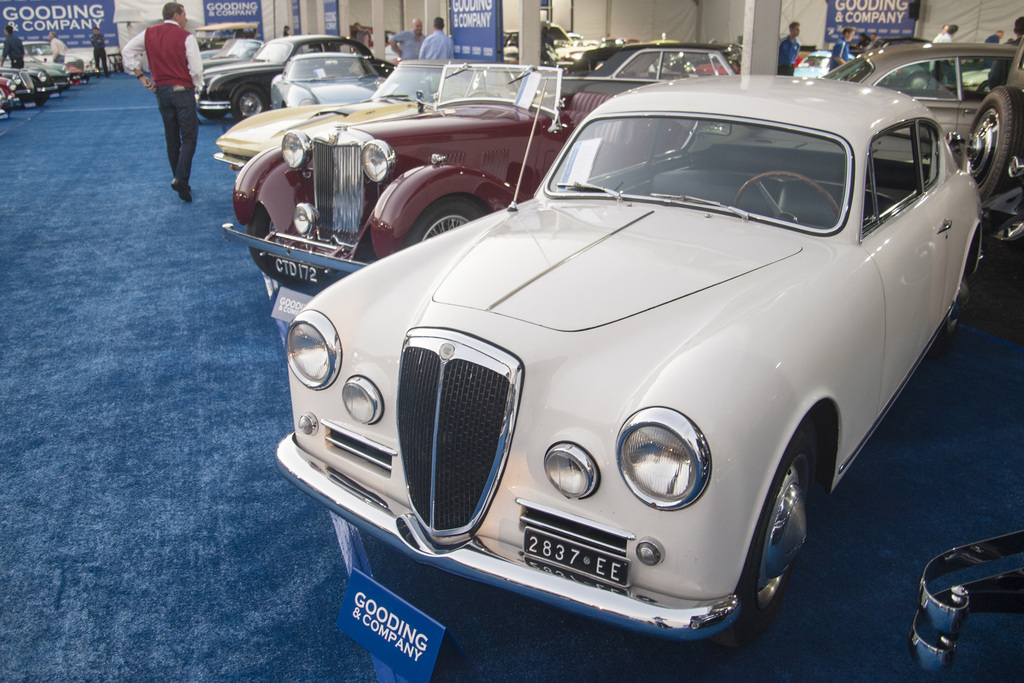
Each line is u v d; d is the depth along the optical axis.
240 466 3.29
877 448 3.31
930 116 3.43
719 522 1.80
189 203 8.15
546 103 5.49
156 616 2.45
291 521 2.93
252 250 5.13
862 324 2.37
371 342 2.37
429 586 2.57
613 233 2.70
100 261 6.17
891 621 2.37
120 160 10.84
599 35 27.84
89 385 4.03
